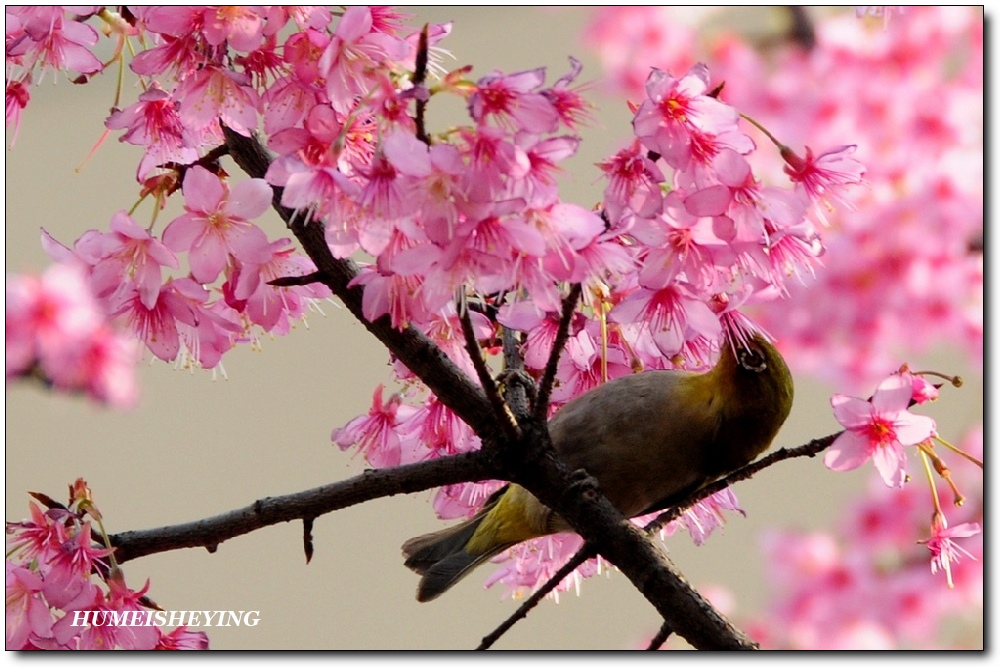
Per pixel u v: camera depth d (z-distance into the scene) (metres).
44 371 6.55
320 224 4.27
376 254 3.65
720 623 4.11
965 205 7.70
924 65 8.00
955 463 7.52
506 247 3.57
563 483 4.23
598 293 4.58
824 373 8.16
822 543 7.50
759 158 7.88
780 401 5.16
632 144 3.88
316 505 4.28
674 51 8.27
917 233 7.76
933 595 7.21
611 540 4.20
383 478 4.27
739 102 8.09
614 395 5.17
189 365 4.59
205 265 4.12
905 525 7.44
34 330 6.36
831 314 7.95
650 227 3.84
